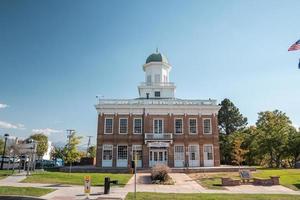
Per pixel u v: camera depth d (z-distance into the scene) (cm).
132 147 5181
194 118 5322
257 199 1911
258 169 4591
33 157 4075
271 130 5925
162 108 5328
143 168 4759
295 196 2069
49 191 2162
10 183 2609
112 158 5138
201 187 2661
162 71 6444
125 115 5319
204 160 5153
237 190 2470
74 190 2256
